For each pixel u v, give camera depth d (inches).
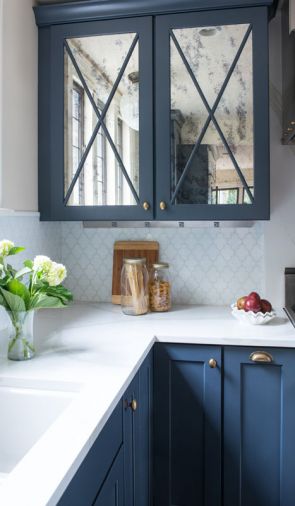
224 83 73.0
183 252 89.0
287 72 75.5
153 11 74.3
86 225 91.8
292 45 68.6
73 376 48.0
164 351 66.9
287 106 75.7
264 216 72.6
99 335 66.1
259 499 66.1
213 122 73.5
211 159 74.0
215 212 73.9
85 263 92.9
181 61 74.5
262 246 85.7
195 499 67.9
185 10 73.6
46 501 26.5
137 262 79.7
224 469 66.6
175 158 75.0
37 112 81.7
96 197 77.9
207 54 73.7
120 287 88.7
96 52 77.4
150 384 65.0
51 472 29.5
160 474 68.2
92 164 77.9
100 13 76.2
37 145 81.7
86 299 93.2
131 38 75.8
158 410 67.5
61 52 78.7
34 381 47.2
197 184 74.5
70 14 77.4
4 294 52.4
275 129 83.7
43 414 46.4
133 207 76.3
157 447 67.9
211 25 73.3
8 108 71.5
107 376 47.9
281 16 81.8
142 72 75.4
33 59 80.0
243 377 65.7
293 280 83.7
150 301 82.7
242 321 73.0
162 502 68.4
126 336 65.4
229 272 87.4
